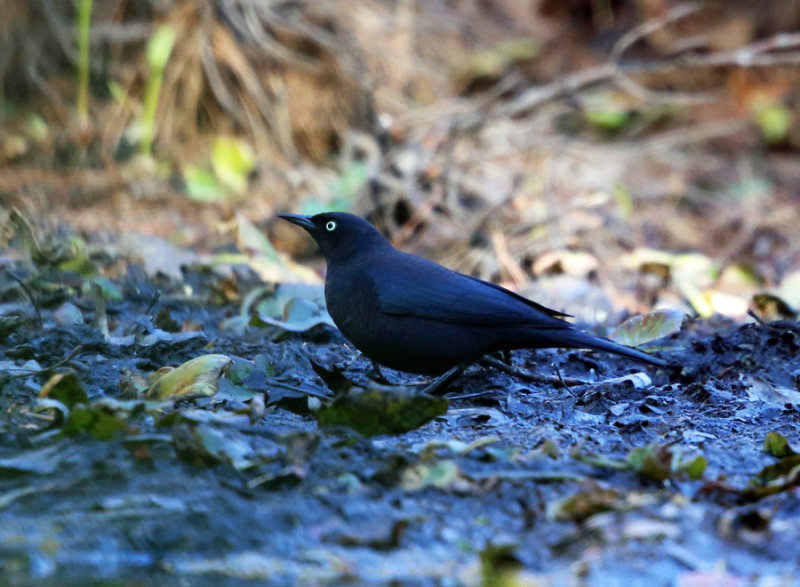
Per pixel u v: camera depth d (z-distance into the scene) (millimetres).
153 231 14938
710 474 6605
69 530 5680
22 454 6398
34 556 5477
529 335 8305
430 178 15914
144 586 5277
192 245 14516
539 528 5816
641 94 18844
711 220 16812
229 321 10953
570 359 9914
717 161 19250
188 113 18172
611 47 21438
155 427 6805
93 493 6012
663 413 8297
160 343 9320
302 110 18109
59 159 17484
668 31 21375
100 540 5609
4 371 8203
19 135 17672
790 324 9781
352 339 8695
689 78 21031
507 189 16047
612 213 16031
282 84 18219
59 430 6641
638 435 7625
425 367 8562
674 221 16500
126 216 15695
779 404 8570
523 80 20500
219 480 6180
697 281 13688
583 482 6277
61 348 9141
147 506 5895
